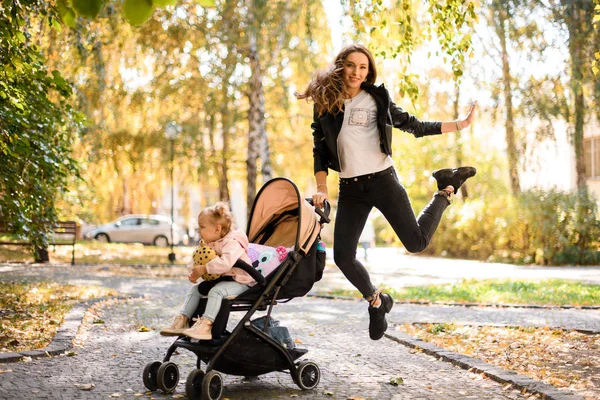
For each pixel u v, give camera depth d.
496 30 18.06
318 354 6.73
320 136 5.29
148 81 20.69
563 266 21.98
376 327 5.51
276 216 5.49
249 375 5.14
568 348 7.02
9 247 24.67
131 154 21.38
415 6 9.32
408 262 24.98
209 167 23.12
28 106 8.65
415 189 31.59
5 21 6.65
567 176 29.55
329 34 21.11
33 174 9.27
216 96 20.70
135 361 6.19
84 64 17.16
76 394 4.97
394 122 5.29
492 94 20.05
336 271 20.42
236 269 5.04
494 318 9.41
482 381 5.52
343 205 5.27
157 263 21.67
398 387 5.33
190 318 5.10
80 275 16.02
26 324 7.90
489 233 25.92
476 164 32.59
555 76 19.12
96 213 35.56
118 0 15.73
